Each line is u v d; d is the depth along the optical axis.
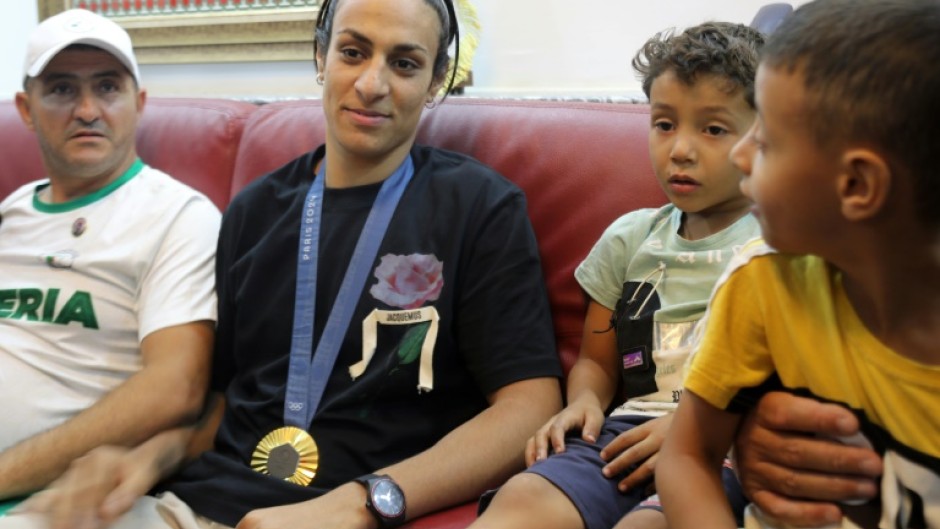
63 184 1.59
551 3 1.95
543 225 1.45
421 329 1.27
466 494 1.17
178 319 1.41
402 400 1.27
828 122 0.63
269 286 1.37
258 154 1.68
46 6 2.51
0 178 1.89
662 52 1.19
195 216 1.52
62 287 1.48
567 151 1.46
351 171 1.38
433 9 1.36
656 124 1.20
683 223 1.26
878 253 0.66
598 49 1.92
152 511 1.23
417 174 1.39
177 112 1.81
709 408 0.81
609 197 1.41
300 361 1.29
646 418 1.17
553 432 1.15
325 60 1.43
